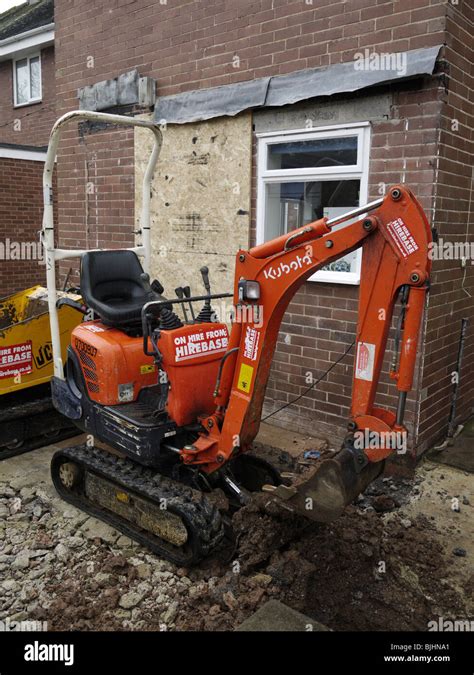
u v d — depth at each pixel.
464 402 5.40
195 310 5.86
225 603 2.98
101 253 4.20
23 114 12.99
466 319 4.94
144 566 3.38
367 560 3.35
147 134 5.95
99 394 3.80
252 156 5.20
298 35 4.75
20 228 10.34
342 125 4.55
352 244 2.74
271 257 3.00
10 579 3.28
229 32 5.20
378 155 4.41
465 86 4.39
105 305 3.91
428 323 4.43
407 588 3.19
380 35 4.30
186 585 3.22
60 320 5.03
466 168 4.61
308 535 3.45
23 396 5.12
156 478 3.60
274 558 3.21
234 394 3.24
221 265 5.57
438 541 3.64
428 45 4.10
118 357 3.75
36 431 5.04
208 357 3.51
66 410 4.18
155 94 5.88
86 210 6.84
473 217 4.92
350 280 4.69
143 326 3.43
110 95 6.23
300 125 4.81
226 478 3.63
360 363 2.84
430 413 4.69
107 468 3.79
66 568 3.38
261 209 5.21
